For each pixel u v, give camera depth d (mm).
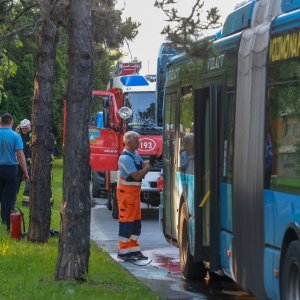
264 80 11133
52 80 17891
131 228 17391
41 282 12742
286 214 10070
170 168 17062
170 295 13508
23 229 19406
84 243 12883
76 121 12633
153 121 27609
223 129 13094
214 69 13633
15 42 17297
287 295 10000
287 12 10914
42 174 18031
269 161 10805
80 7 12562
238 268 12062
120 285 13047
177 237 16078
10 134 19859
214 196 13234
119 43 16406
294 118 9984
